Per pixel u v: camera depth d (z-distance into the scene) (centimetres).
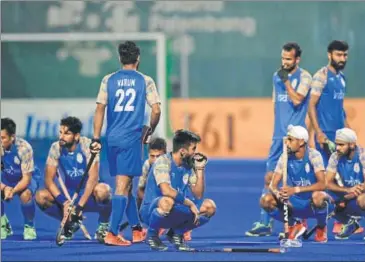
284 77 3772
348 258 3002
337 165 3616
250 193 5438
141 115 3419
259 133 7819
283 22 8531
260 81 8619
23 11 7806
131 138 3391
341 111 3897
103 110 3416
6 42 7031
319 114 3878
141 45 6781
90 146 3369
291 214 3484
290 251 3194
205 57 8600
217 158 7769
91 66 7188
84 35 6781
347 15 8338
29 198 3616
